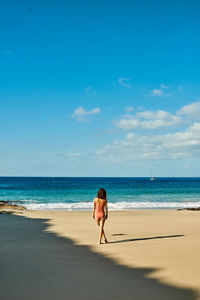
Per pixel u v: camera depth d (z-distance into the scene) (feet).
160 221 49.47
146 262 20.13
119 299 12.98
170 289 14.38
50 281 15.61
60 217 56.34
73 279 16.03
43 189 205.26
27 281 15.57
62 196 145.18
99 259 21.21
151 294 13.65
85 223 46.88
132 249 25.17
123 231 37.96
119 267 18.78
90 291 14.03
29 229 39.50
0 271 17.65
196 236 33.22
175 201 118.32
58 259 21.22
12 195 151.84
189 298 13.14
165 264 19.51
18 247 26.48
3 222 47.42
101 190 29.35
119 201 118.52
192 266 18.88
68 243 28.78
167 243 28.17
